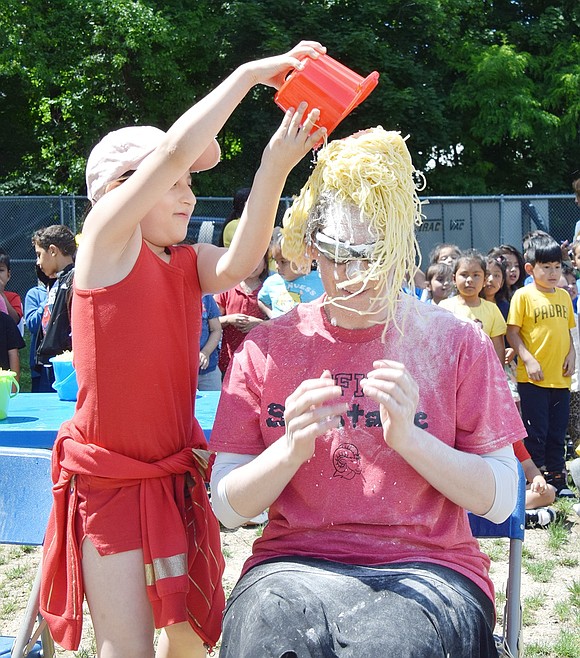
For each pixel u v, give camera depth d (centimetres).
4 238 1430
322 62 193
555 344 605
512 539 233
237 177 1920
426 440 174
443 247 722
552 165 2095
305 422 169
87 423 211
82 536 211
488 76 1891
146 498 210
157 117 1908
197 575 221
